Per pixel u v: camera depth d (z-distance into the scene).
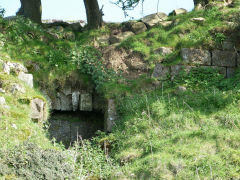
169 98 11.88
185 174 8.45
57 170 8.41
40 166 8.23
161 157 9.09
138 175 8.84
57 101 13.19
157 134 10.40
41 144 9.73
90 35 15.95
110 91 12.70
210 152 9.12
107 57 14.45
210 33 13.93
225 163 8.63
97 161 9.65
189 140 9.68
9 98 10.81
